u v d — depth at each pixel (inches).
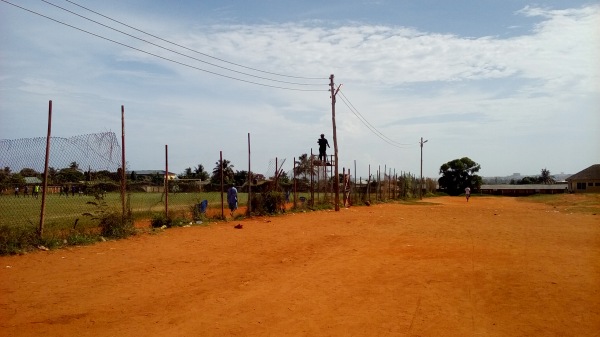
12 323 248.8
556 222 881.5
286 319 262.8
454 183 3612.2
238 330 243.1
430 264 430.0
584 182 3105.3
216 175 2493.8
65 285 334.6
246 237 609.3
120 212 611.8
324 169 1363.2
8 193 548.4
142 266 408.5
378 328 248.2
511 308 285.1
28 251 462.6
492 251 508.1
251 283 349.7
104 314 268.2
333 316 269.1
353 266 419.2
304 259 454.0
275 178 1059.9
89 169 593.0
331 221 859.4
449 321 260.2
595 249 522.9
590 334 237.6
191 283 347.9
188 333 237.6
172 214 740.7
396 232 689.0
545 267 413.4
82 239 527.5
